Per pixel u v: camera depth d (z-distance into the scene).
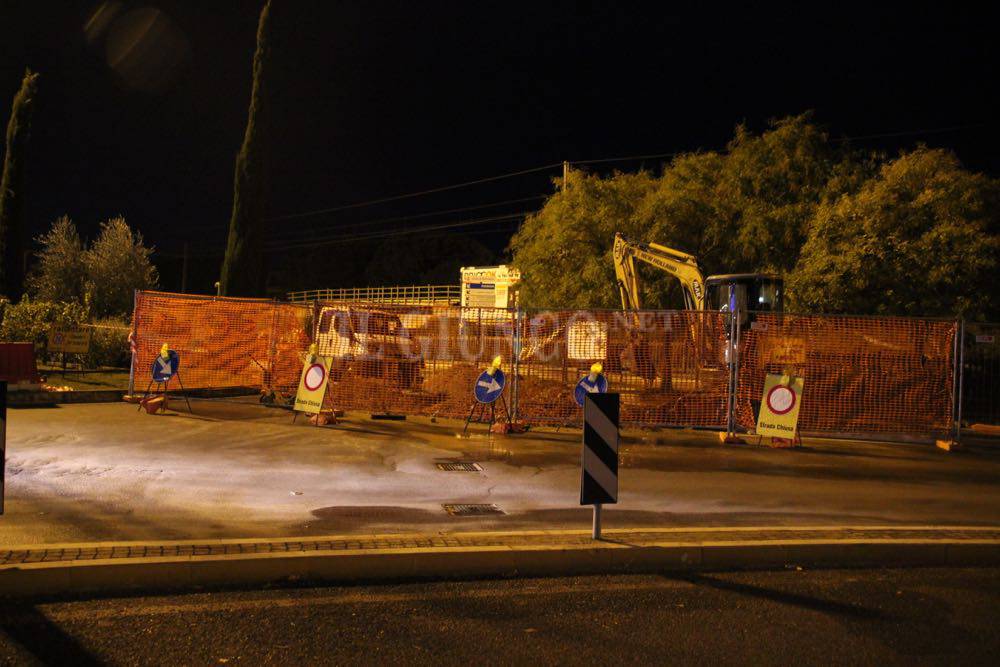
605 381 12.81
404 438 12.23
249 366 15.55
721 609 5.43
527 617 5.21
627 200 26.81
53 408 14.23
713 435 13.48
